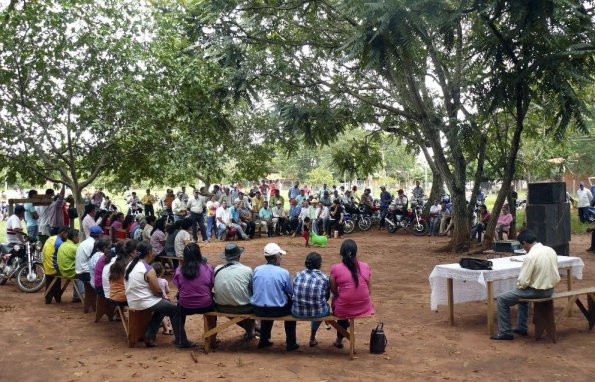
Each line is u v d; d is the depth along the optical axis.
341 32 15.20
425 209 23.27
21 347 7.13
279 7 14.61
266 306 6.72
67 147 13.73
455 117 15.45
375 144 23.92
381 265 14.23
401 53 10.45
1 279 11.48
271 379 5.80
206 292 6.96
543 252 7.13
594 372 6.02
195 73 13.62
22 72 12.57
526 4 9.88
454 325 8.10
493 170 15.97
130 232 13.23
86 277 9.04
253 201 23.44
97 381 5.84
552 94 11.93
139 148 13.80
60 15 12.41
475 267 7.53
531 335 7.53
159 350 7.03
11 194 47.97
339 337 6.95
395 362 6.40
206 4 14.05
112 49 12.78
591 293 7.56
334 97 16.55
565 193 13.00
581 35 11.38
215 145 16.94
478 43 12.66
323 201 22.62
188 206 20.27
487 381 5.76
